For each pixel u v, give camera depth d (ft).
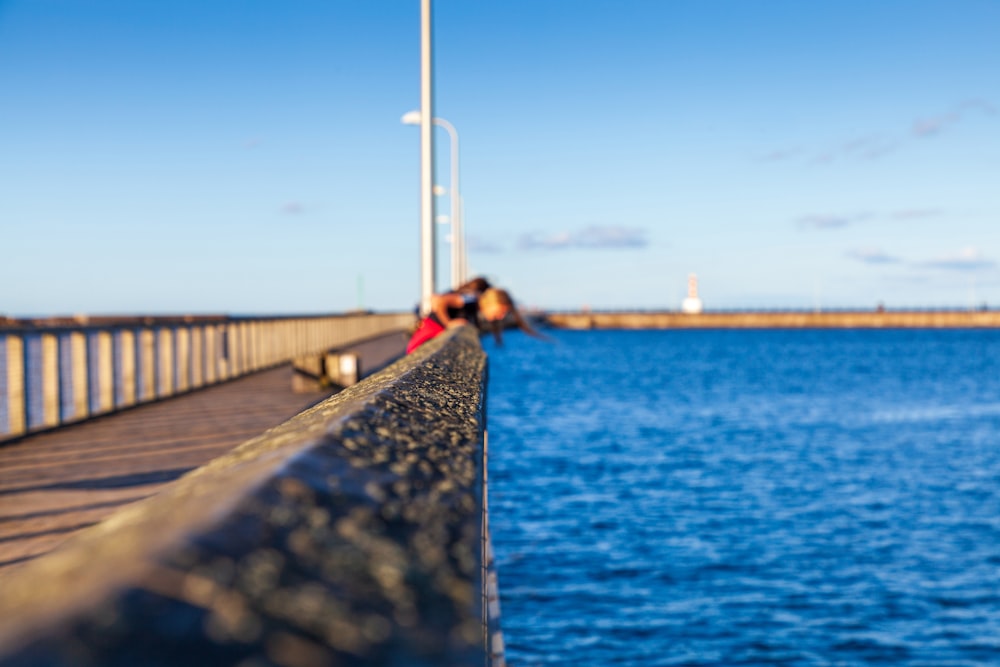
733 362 339.77
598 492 72.02
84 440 34.91
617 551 52.37
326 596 1.80
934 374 274.16
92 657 1.26
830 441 114.62
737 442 110.42
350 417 4.12
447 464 3.86
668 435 114.73
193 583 1.63
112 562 1.69
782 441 113.39
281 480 2.57
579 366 302.04
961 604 44.06
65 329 40.24
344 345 147.43
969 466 93.91
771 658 36.27
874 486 80.48
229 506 2.19
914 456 101.81
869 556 53.52
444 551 2.43
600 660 35.50
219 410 47.73
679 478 80.53
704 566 49.70
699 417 140.56
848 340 624.59
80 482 25.09
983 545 56.95
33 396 74.59
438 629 1.82
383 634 1.70
